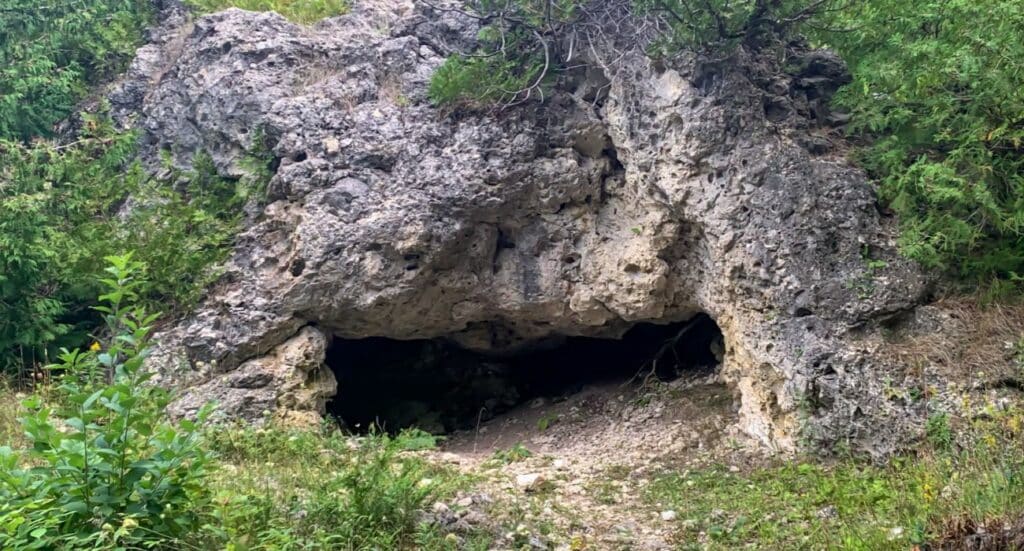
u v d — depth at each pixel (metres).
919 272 6.16
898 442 5.67
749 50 6.91
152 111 8.70
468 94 7.55
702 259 7.16
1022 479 4.60
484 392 9.35
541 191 7.49
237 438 6.45
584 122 7.47
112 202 8.18
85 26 9.05
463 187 7.36
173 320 7.63
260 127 7.86
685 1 6.19
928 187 5.94
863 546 4.41
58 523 3.69
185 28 9.23
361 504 4.72
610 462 6.75
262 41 8.17
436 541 4.68
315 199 7.51
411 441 6.89
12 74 8.25
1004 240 6.10
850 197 6.32
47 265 7.50
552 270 7.70
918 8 5.94
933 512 4.55
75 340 7.80
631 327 8.26
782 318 6.27
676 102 6.69
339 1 8.80
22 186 7.66
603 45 7.28
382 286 7.49
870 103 6.53
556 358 9.51
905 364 5.87
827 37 6.56
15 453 4.12
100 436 3.86
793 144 6.54
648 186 7.09
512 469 6.58
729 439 6.66
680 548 5.00
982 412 5.49
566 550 4.93
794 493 5.54
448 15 8.12
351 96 7.96
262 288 7.52
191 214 7.81
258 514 4.45
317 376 7.73
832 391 5.97
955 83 6.12
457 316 7.99
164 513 3.91
